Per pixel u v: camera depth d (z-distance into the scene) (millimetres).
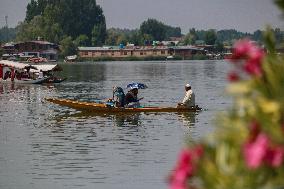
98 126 90562
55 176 55156
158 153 66625
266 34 12047
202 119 96625
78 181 53281
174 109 105250
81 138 78688
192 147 11117
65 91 182125
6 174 56125
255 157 10023
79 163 61125
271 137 10133
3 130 87625
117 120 96875
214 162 10781
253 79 11273
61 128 89250
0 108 122688
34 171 57375
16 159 63594
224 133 10898
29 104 131625
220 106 123250
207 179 10578
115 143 74188
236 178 10367
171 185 11117
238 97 11125
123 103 105875
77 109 108688
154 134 81750
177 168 11047
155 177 54344
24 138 79250
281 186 10102
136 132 83688
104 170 57469
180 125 90562
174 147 70688
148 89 189750
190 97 105438
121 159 63062
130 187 51000
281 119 10500
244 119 10945
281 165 10078
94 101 147500
